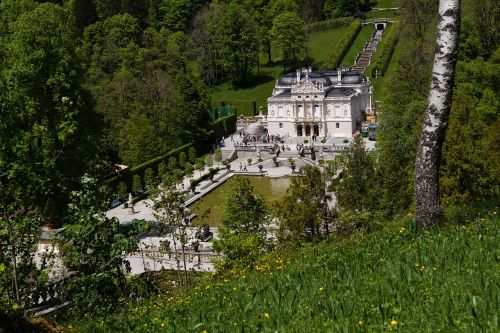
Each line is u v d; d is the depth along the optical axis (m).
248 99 193.88
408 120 77.31
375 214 52.31
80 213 28.56
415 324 14.55
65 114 33.50
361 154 61.53
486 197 55.66
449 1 25.64
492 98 79.69
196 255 64.56
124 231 29.34
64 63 73.94
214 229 83.00
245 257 46.50
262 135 158.25
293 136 155.75
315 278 20.95
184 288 36.28
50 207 54.88
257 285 21.72
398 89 98.62
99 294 28.22
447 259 19.56
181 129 136.12
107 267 28.67
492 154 61.88
